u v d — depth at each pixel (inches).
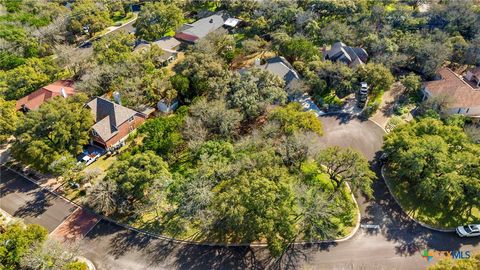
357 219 2188.7
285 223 1899.6
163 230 2139.5
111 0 5393.7
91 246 2063.2
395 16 4195.4
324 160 2268.7
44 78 3479.3
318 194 2103.8
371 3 4712.1
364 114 3075.8
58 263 1803.6
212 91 3016.7
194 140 2591.0
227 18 4729.3
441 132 2454.5
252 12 4717.0
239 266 1946.4
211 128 2758.4
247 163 2169.0
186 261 1977.1
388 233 2107.5
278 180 2057.1
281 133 2559.1
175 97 3171.8
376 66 3289.9
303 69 3408.0
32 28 4402.1
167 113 3110.2
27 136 2486.5
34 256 1753.2
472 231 2052.2
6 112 2827.3
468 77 3513.8
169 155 2586.1
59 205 2337.6
